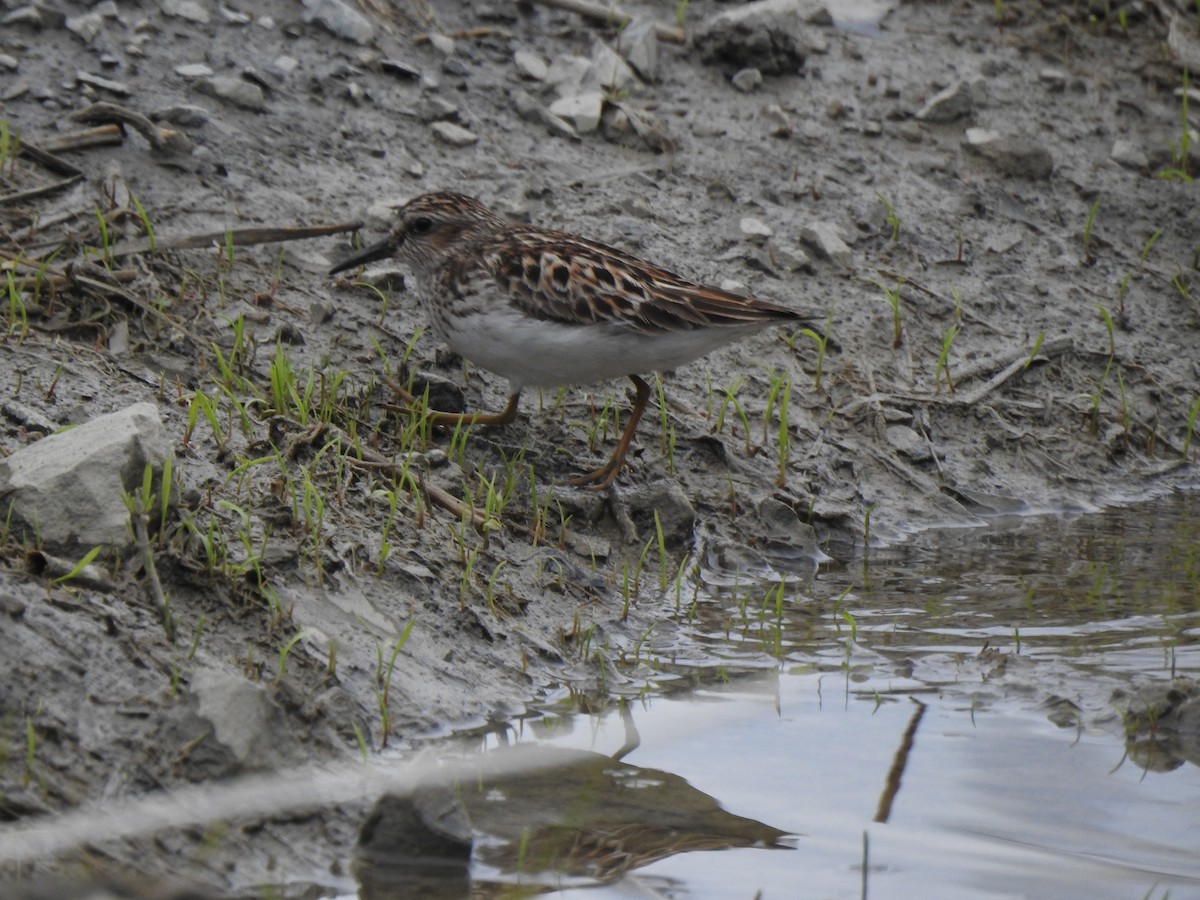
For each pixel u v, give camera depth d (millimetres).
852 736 8617
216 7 16047
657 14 17812
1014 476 13219
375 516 10156
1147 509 13023
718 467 12312
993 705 9031
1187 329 15125
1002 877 7137
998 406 13805
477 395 12328
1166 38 19031
